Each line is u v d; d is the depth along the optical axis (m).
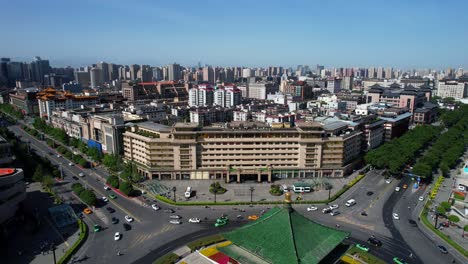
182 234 155.50
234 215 176.38
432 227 162.25
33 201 191.38
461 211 182.62
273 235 99.50
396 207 188.62
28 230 158.00
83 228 158.12
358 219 173.38
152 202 192.38
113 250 141.38
